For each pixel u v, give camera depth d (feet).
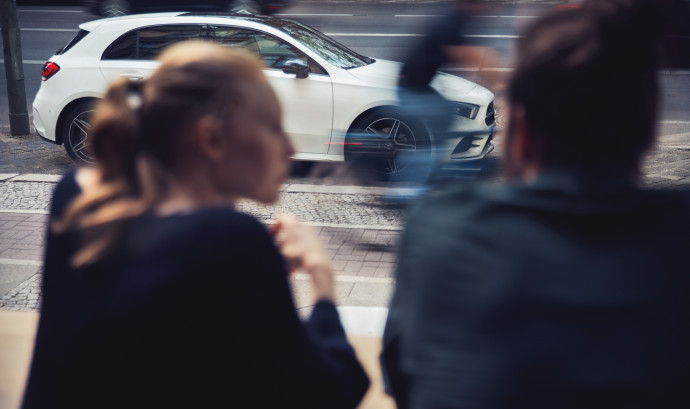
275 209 21.09
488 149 20.27
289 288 3.86
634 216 3.29
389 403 6.73
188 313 3.64
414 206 3.65
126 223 3.81
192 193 3.99
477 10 17.33
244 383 3.74
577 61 3.23
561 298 3.15
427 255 3.35
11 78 29.86
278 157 4.11
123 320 3.67
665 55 3.44
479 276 3.23
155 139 3.98
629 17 3.30
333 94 23.54
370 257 17.87
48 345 4.00
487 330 3.18
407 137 22.85
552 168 3.36
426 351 3.29
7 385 6.98
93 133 4.02
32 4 60.85
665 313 3.15
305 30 26.12
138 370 3.70
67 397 3.85
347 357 4.19
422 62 17.99
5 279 16.60
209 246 3.67
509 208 3.34
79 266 3.84
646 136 3.37
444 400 3.20
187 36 25.03
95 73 25.13
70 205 4.17
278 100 4.13
